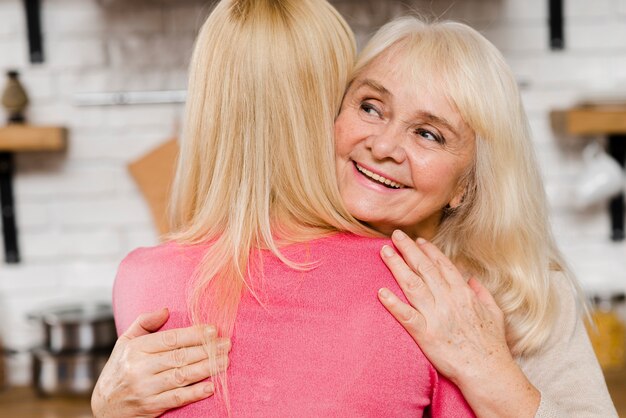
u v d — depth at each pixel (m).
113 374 0.99
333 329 0.93
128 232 2.29
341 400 0.90
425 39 1.11
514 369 1.00
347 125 1.11
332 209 1.05
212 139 1.07
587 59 2.26
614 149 2.25
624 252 2.29
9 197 2.27
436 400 0.98
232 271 0.97
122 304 1.06
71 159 2.28
